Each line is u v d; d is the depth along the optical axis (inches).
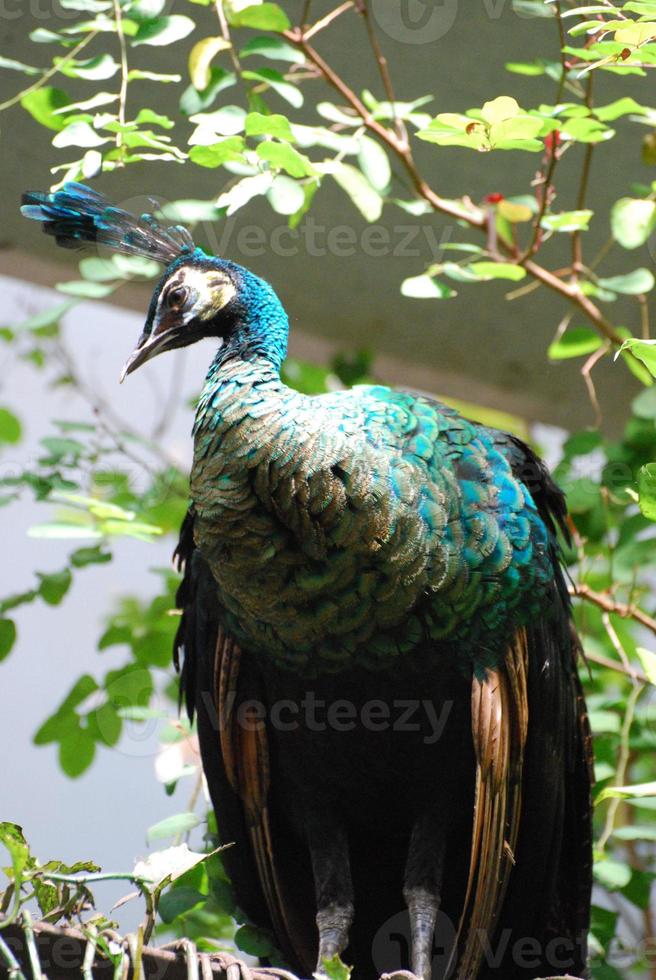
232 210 302.7
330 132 349.1
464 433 314.3
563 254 482.6
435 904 309.6
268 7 333.7
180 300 314.7
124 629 388.5
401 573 293.9
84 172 310.0
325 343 515.8
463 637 300.8
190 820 323.3
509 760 304.2
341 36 423.2
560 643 321.7
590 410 533.6
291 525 289.4
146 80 430.3
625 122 434.6
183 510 423.2
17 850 224.5
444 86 440.1
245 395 294.7
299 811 324.5
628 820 404.2
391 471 295.3
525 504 312.5
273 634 301.9
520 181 460.4
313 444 289.6
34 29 418.6
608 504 400.2
